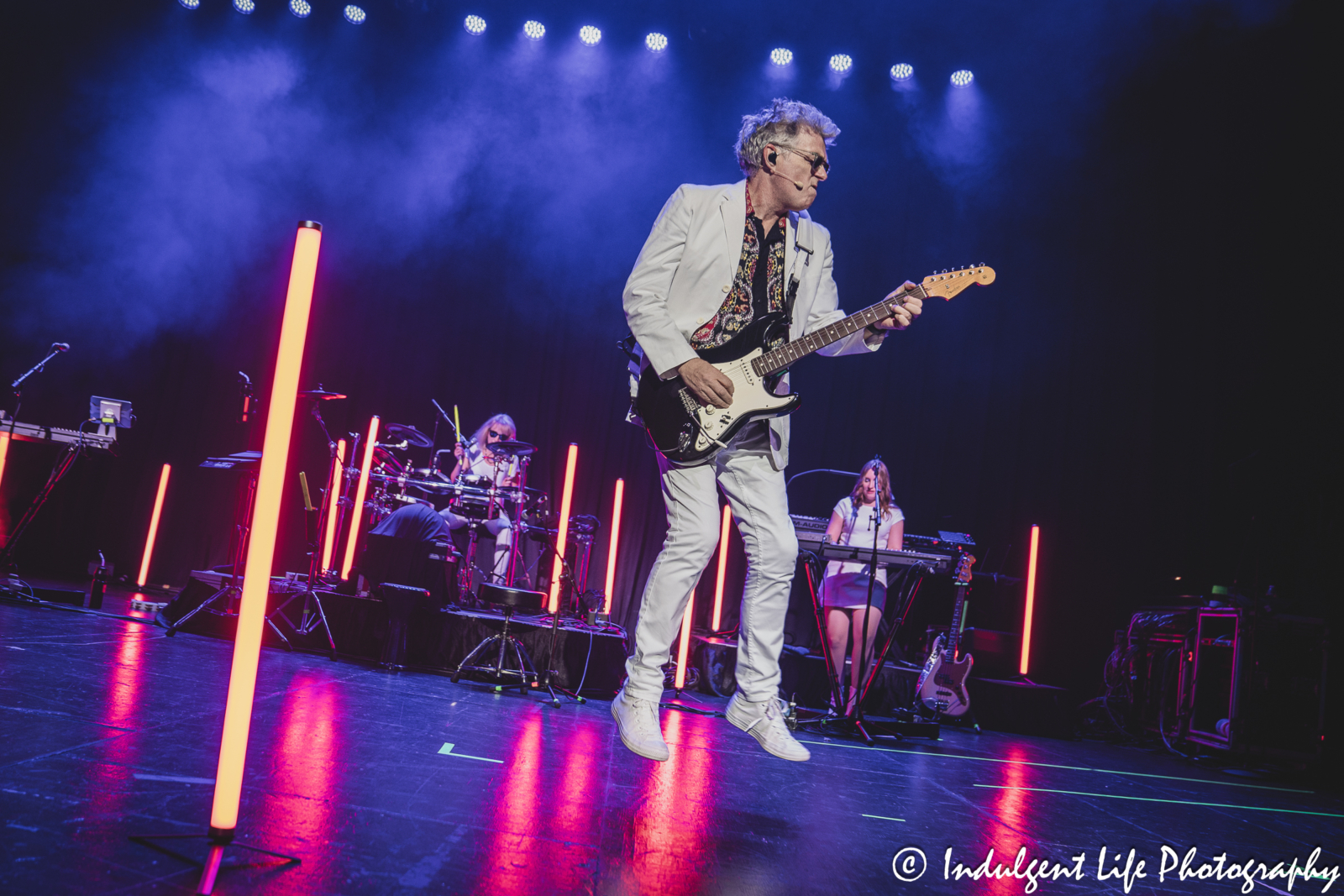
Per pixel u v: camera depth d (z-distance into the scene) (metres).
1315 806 3.61
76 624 3.94
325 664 4.16
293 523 7.29
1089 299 7.00
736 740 3.51
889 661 5.52
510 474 6.23
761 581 2.11
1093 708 6.31
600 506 7.38
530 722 3.19
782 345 2.04
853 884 1.62
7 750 1.71
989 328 7.14
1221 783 4.05
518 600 4.28
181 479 7.33
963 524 6.93
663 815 1.95
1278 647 4.88
